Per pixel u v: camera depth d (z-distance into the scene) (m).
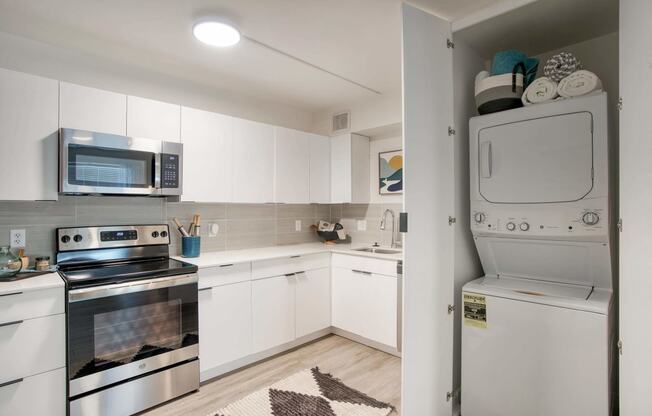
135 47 2.32
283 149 3.14
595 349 1.47
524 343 1.65
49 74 2.20
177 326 2.17
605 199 1.51
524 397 1.65
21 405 1.65
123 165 2.16
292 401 2.14
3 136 1.81
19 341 1.64
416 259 1.64
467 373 1.83
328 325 3.19
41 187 1.92
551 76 1.70
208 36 2.09
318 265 3.11
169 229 2.71
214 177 2.64
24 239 2.10
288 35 2.15
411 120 1.60
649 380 1.20
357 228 3.67
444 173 1.79
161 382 2.10
